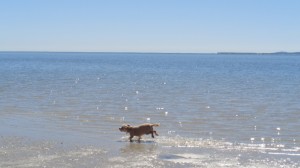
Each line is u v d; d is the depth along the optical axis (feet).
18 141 50.75
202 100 96.37
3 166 39.96
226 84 147.02
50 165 40.60
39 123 64.18
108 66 344.90
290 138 55.72
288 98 101.65
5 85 130.52
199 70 276.82
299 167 40.86
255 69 298.15
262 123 66.69
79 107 82.23
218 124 65.46
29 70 246.68
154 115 73.72
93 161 42.32
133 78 180.86
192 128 62.13
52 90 116.88
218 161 42.86
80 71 246.47
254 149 48.75
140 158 43.80
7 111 75.87
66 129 59.88
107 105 85.87
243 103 91.30
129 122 66.64
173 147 49.37
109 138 54.60
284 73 236.02
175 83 150.92
